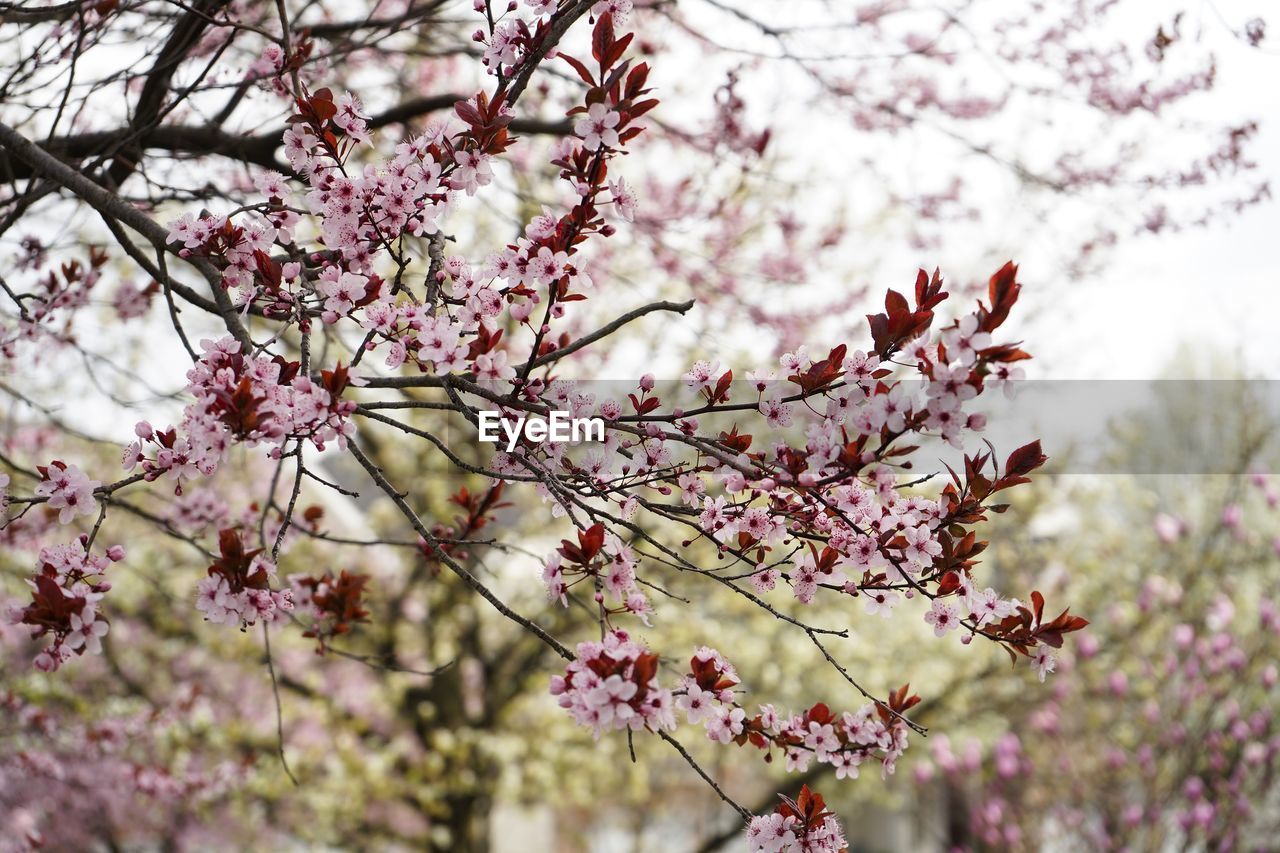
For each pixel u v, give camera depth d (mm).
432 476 8047
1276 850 7105
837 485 2016
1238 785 6684
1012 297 1647
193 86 2736
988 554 8773
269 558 1914
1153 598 7500
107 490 1911
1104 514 9273
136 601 7754
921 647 9047
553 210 4277
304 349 1891
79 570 1863
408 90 4648
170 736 7785
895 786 9867
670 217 5352
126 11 2838
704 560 6840
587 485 2082
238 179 3994
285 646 8156
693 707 1955
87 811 7953
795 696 8797
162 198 3176
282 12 2410
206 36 3631
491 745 8211
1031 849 7152
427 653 8500
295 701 8547
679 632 8070
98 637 1817
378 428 7848
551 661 8320
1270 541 7684
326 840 8984
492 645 9172
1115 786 7129
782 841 1972
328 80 3896
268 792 8188
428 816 8922
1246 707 7520
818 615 8469
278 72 2512
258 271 2066
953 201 5547
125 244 2404
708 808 12562
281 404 1761
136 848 9414
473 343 1934
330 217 2012
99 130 3361
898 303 1782
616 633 1693
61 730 6527
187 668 8523
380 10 4477
